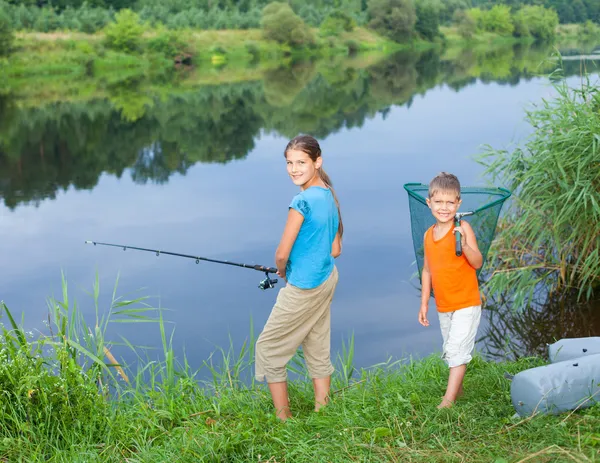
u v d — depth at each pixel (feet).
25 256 22.91
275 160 38.47
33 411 10.36
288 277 10.71
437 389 11.34
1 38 91.15
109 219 27.27
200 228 25.34
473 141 37.70
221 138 46.73
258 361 10.95
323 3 146.20
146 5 118.83
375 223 24.85
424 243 10.75
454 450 8.73
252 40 122.52
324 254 10.54
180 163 38.68
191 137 47.60
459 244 10.23
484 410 9.96
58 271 21.33
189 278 20.36
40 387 10.41
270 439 9.81
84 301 18.78
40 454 9.76
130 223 26.55
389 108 56.80
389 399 10.55
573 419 9.22
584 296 18.21
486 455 8.58
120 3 121.19
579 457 8.10
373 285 19.48
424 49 145.18
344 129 46.47
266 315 17.54
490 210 10.84
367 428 9.67
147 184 33.50
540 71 74.95
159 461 9.46
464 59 114.93
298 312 10.59
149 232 25.18
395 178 30.81
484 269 19.74
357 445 9.07
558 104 19.34
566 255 19.12
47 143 46.29
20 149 44.32
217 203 28.99
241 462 9.29
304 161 10.55
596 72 20.08
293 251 10.57
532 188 18.75
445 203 10.25
